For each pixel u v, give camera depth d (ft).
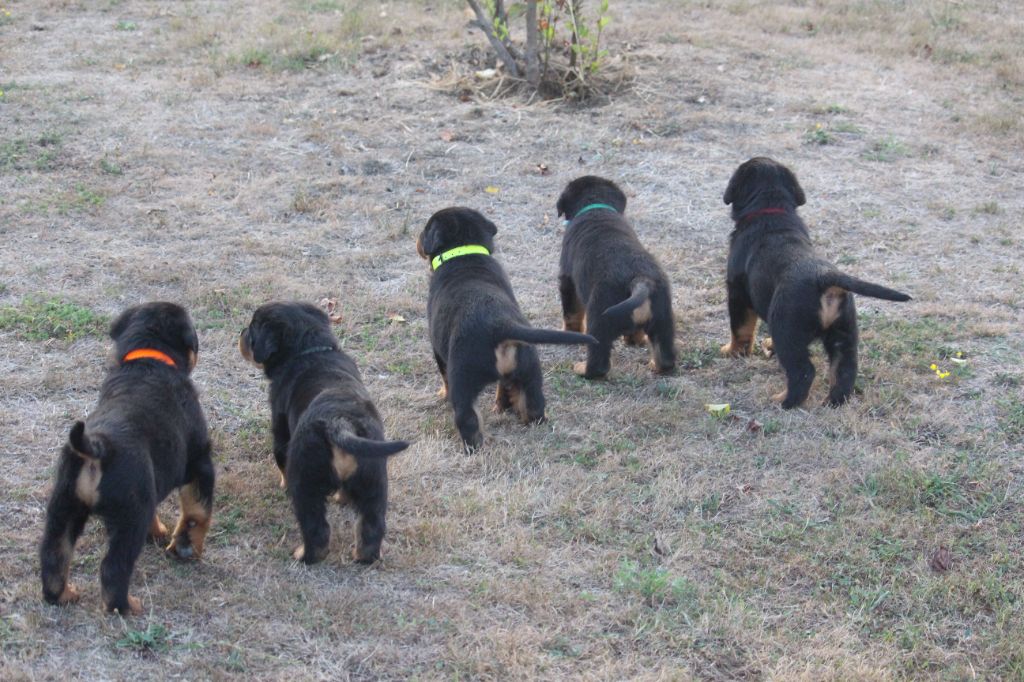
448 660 17.52
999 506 18.65
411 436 19.25
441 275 19.45
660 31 29.25
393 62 26.37
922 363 20.02
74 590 17.72
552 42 25.86
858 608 17.93
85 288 20.80
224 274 21.12
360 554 18.08
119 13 31.01
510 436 19.30
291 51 26.84
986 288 21.07
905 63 27.53
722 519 18.57
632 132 23.94
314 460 17.87
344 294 20.90
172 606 17.75
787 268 19.47
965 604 17.93
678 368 20.10
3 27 29.17
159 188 22.50
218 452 19.03
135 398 17.79
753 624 17.78
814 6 32.58
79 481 17.38
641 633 17.71
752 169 20.08
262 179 22.74
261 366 18.62
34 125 23.61
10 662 17.34
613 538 18.39
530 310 20.81
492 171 23.06
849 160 23.36
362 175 22.94
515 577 18.08
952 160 23.41
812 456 19.07
